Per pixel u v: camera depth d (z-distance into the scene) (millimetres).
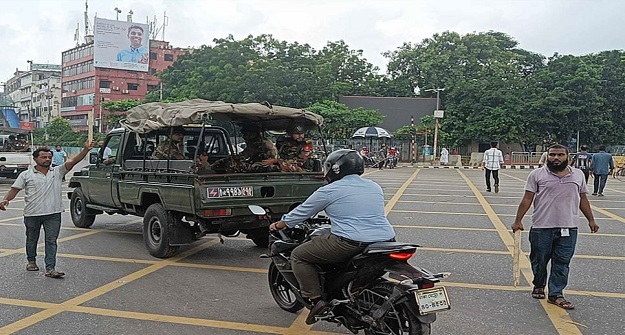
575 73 45875
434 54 53938
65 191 17547
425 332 4188
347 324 4734
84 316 5512
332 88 46062
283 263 5309
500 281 6906
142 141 8797
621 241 9578
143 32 71500
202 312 5676
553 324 5355
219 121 8695
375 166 35656
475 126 44531
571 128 45344
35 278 6922
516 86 46531
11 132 22641
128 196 8812
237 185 7516
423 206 14406
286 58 48594
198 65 45750
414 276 4191
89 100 75938
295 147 9117
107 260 7977
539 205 5969
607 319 5508
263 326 5285
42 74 97062
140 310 5719
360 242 4543
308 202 4777
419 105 48750
